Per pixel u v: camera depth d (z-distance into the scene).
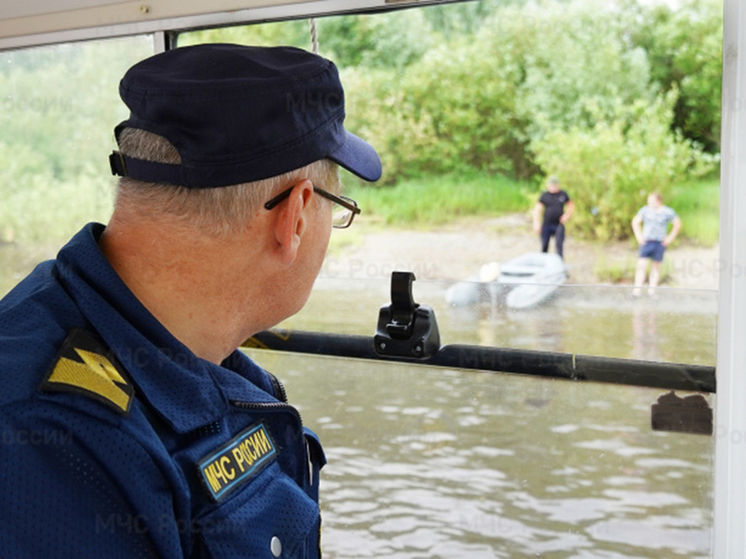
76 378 0.63
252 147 0.68
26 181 2.09
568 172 13.51
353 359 1.46
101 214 2.10
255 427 0.78
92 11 1.72
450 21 13.61
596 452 1.34
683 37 13.02
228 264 0.71
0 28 1.83
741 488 1.27
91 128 1.97
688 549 1.31
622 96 13.35
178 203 0.69
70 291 0.70
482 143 13.80
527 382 1.36
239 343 0.78
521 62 13.58
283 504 0.76
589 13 13.28
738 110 1.24
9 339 0.65
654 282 10.58
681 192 13.09
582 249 13.38
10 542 0.57
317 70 0.73
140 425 0.65
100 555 0.60
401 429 1.45
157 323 0.70
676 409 1.28
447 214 13.82
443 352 1.39
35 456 0.59
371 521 1.46
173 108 0.67
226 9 1.58
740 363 1.25
